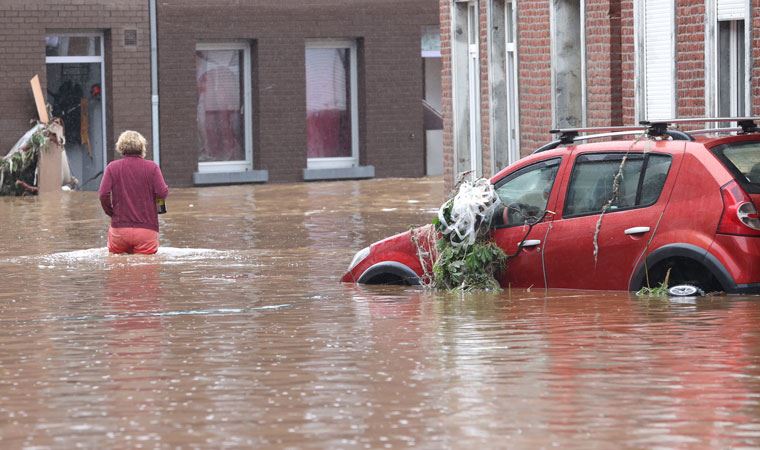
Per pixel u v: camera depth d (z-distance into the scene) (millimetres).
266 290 20719
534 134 35844
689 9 28609
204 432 10227
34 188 50562
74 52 54719
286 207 42156
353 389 11844
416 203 42750
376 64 57906
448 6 41500
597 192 18609
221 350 14242
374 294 19609
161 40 54938
